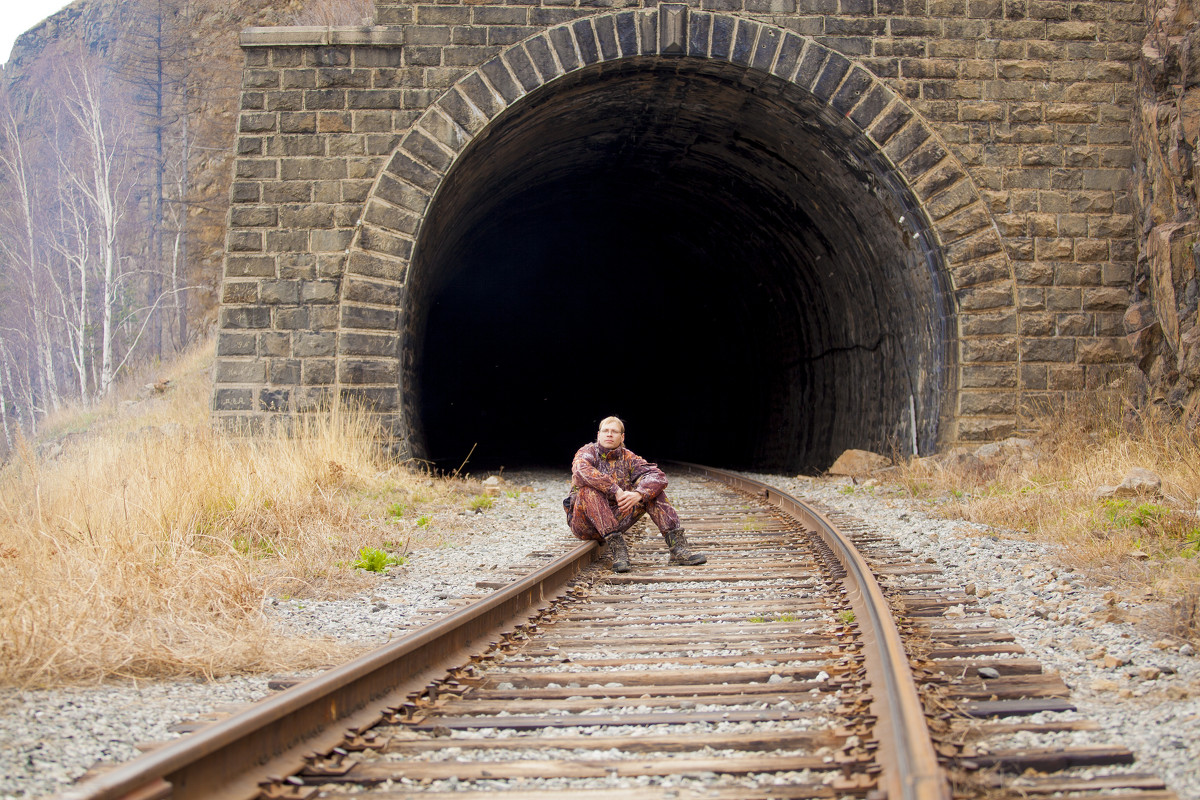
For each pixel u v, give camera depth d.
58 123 34.53
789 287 20.28
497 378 31.83
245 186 13.07
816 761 2.99
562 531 9.63
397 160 13.09
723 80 13.99
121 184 33.53
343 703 3.44
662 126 16.38
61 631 4.21
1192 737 3.16
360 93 13.14
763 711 3.61
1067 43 13.82
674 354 29.53
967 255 13.59
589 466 7.40
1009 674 4.08
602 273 27.64
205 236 34.12
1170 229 12.32
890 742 2.98
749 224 19.52
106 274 26.42
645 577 6.99
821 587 6.40
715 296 24.88
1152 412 11.78
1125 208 13.77
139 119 35.31
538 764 3.03
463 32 13.17
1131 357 13.58
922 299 14.71
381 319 13.02
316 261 13.01
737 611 5.68
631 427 33.38
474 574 7.10
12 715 3.44
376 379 12.96
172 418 15.95
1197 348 11.55
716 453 27.25
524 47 13.13
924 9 13.70
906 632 4.70
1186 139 12.31
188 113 35.38
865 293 16.95
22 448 7.82
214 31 36.19
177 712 3.58
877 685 3.74
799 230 17.91
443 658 4.36
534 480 17.36
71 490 7.60
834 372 19.27
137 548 5.86
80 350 27.12
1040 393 13.48
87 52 36.53
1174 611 4.90
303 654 4.46
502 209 19.61
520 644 4.93
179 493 7.97
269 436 12.72
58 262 33.34
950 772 2.78
